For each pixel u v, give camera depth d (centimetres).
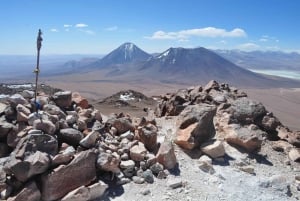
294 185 1441
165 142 1429
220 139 1698
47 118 1307
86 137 1269
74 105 1634
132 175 1280
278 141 1841
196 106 1692
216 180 1353
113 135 1508
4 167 1079
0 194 1048
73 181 1113
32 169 1053
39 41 1284
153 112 2386
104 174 1235
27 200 1021
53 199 1064
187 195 1225
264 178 1408
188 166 1424
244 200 1259
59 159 1123
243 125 1847
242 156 1580
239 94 2400
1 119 1327
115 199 1145
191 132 1551
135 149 1359
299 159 1662
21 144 1156
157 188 1238
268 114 1967
